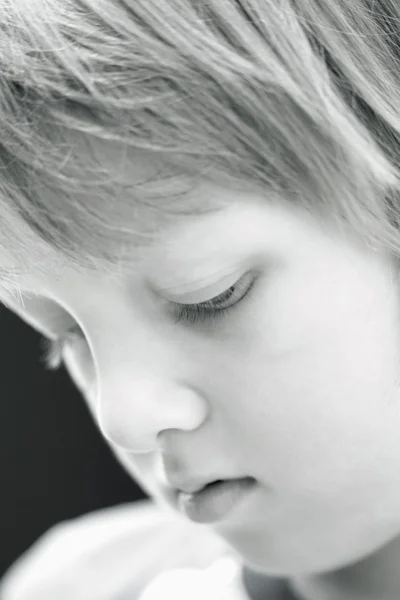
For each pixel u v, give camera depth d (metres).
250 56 0.54
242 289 0.56
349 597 0.62
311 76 0.54
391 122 0.56
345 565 0.60
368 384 0.57
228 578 0.65
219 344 0.56
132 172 0.54
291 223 0.55
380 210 0.56
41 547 0.73
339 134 0.54
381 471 0.58
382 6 0.56
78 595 0.69
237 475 0.58
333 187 0.55
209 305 0.56
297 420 0.57
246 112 0.54
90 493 0.88
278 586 0.63
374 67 0.56
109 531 0.71
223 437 0.57
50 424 0.87
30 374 0.87
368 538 0.59
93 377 0.59
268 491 0.58
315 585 0.62
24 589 0.71
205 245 0.54
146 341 0.56
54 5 0.55
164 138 0.54
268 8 0.55
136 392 0.56
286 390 0.56
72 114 0.54
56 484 0.88
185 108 0.54
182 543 0.69
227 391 0.57
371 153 0.55
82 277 0.55
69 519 0.87
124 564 0.70
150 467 0.59
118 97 0.54
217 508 0.58
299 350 0.56
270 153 0.54
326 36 0.55
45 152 0.54
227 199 0.54
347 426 0.57
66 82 0.54
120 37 0.54
